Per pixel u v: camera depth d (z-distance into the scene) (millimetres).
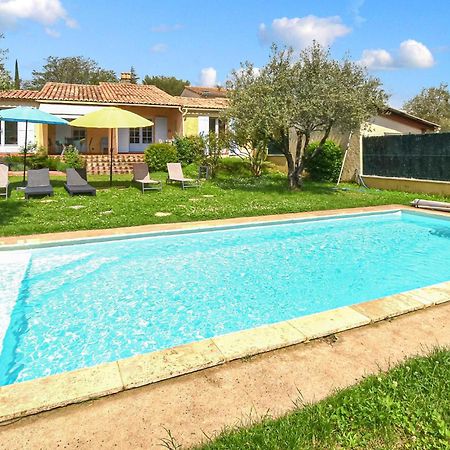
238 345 4281
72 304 6711
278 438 2895
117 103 24344
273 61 16734
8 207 12188
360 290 7715
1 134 23281
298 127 17500
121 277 7977
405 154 19016
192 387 3633
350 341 4531
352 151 22000
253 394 3525
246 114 16797
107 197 14477
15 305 6617
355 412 3184
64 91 26375
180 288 7535
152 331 5887
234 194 16266
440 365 3871
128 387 3580
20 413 3195
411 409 3230
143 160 24141
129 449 2869
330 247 10555
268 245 10547
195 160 23469
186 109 25578
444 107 43656
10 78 27625
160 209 12680
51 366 4953
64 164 21469
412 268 9039
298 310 6758
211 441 2895
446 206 14141
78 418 3207
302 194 16922
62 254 9109
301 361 4086
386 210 14383
